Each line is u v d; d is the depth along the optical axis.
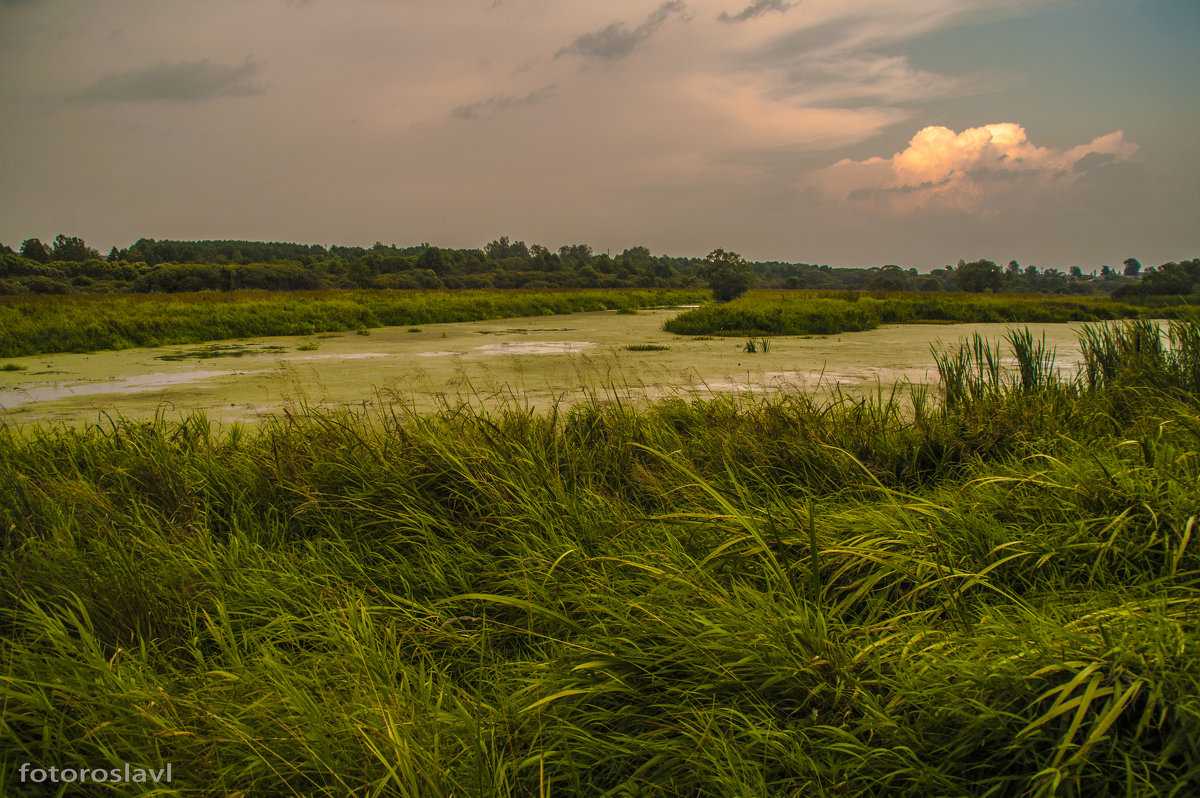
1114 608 1.71
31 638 2.12
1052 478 2.62
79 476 3.42
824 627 1.71
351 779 1.51
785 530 2.33
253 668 1.95
